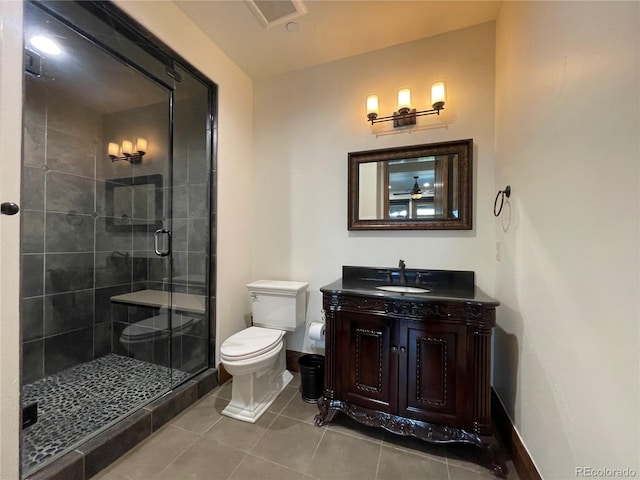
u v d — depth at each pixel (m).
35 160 2.02
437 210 1.93
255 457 1.38
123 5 1.43
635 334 0.64
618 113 0.70
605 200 0.75
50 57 1.67
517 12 1.41
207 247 2.14
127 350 2.37
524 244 1.29
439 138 1.95
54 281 2.12
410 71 2.03
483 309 1.36
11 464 1.01
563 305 0.95
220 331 2.14
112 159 2.49
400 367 1.50
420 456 1.40
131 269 2.49
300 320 2.17
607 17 0.74
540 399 1.11
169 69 1.90
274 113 2.45
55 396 1.77
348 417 1.71
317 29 1.91
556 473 0.98
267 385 1.89
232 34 1.97
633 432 0.64
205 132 2.14
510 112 1.51
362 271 2.11
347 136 2.21
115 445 1.35
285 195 2.41
